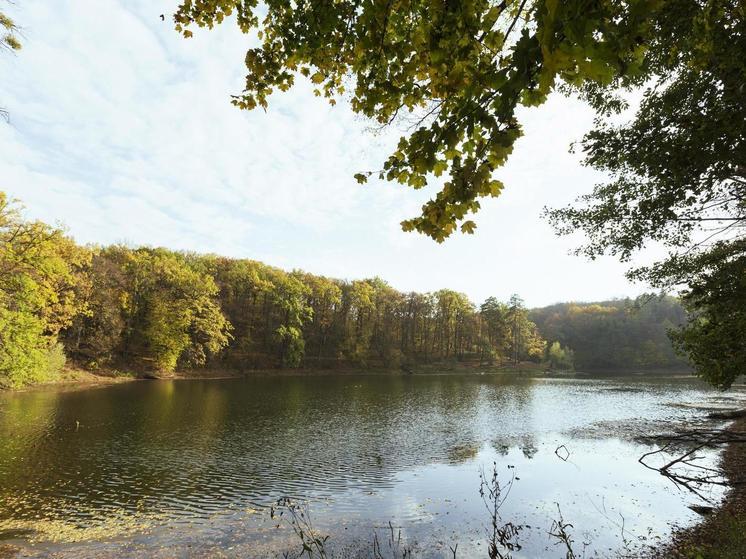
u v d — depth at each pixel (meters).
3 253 22.61
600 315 106.50
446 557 8.80
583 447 18.25
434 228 2.21
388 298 82.00
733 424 21.31
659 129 6.86
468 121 1.78
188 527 10.20
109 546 9.23
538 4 1.40
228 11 2.94
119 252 56.72
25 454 15.48
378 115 2.55
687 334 8.23
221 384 43.31
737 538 8.14
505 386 47.28
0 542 9.30
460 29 1.83
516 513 11.13
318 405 29.72
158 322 48.62
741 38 3.38
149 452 16.34
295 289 66.06
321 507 11.53
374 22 2.24
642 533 9.68
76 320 42.31
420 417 25.61
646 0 1.13
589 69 1.18
